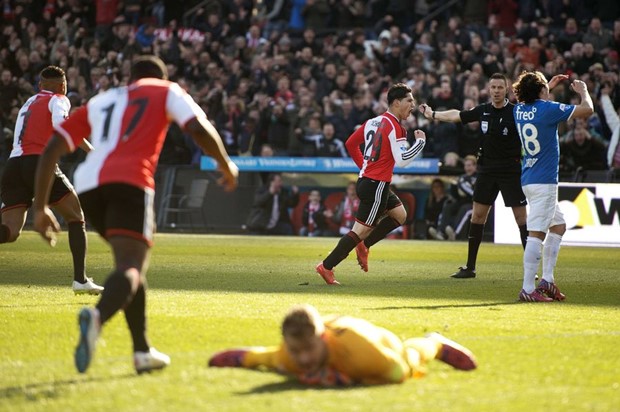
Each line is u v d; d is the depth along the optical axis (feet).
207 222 262.67
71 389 51.26
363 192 117.39
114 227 53.72
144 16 333.21
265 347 60.34
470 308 91.09
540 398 50.03
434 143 245.86
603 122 239.71
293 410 46.44
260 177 260.21
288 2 327.06
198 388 51.34
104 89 298.35
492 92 127.54
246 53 301.02
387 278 127.65
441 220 239.50
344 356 51.80
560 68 253.24
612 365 60.23
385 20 301.43
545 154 99.76
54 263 147.13
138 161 54.39
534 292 99.76
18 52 321.52
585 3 287.28
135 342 55.98
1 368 57.31
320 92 276.82
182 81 292.40
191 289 107.45
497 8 293.02
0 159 294.05
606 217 202.80
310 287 112.06
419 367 55.31
